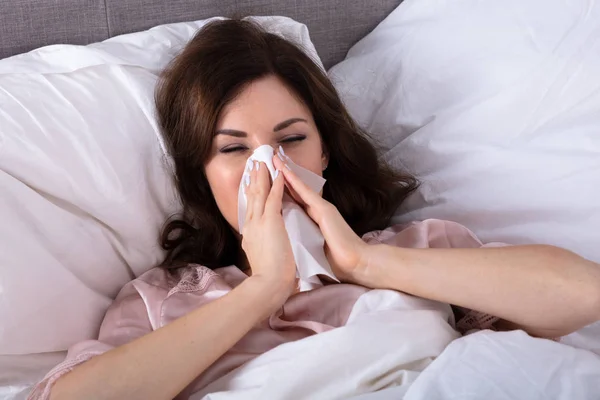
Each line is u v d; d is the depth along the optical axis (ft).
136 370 3.36
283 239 3.70
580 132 4.32
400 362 3.44
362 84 5.16
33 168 3.93
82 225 4.10
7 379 3.78
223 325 3.51
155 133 4.35
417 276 3.68
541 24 4.58
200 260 4.44
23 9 4.78
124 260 4.34
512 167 4.44
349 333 3.44
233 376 3.53
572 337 4.02
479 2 4.89
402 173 4.80
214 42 4.12
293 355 3.47
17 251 3.74
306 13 5.38
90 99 4.18
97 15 4.92
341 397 3.37
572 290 3.49
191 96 4.07
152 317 3.96
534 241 4.34
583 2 4.50
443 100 4.80
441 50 4.87
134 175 4.22
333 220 3.81
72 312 3.94
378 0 5.49
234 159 4.03
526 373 3.26
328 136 4.48
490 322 3.88
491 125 4.55
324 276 3.99
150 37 4.68
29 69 4.41
